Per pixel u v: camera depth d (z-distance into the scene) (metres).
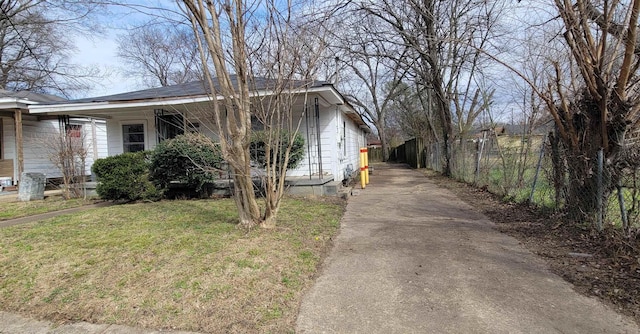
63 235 4.70
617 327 2.40
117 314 2.71
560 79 4.92
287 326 2.53
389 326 2.49
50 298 2.98
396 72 17.33
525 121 7.12
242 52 4.11
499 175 8.16
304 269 3.53
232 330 2.48
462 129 14.66
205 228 4.86
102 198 7.70
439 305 2.78
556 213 5.27
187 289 2.99
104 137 14.36
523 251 4.05
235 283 3.10
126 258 3.70
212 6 3.98
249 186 4.64
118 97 9.60
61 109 9.34
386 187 10.92
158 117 9.47
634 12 3.69
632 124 4.04
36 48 17.92
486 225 5.37
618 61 4.28
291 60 4.61
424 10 11.73
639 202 3.87
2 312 2.85
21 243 4.35
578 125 4.77
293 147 7.69
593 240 4.15
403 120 35.62
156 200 7.92
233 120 4.27
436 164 17.41
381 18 13.03
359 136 21.38
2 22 15.56
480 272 3.44
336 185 8.41
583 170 4.61
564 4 4.36
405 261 3.80
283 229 4.84
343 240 4.67
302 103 9.55
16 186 11.25
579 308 2.68
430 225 5.45
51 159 8.90
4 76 18.20
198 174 7.53
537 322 2.49
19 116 9.98
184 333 2.46
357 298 2.94
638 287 2.93
